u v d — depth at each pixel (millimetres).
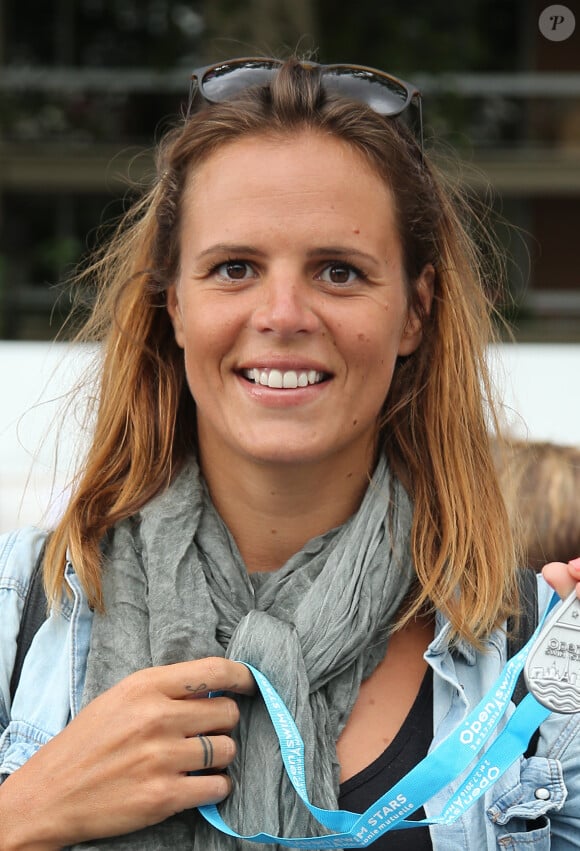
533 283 14445
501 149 13672
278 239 1764
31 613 1930
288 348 1768
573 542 2588
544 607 1956
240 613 1865
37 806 1690
